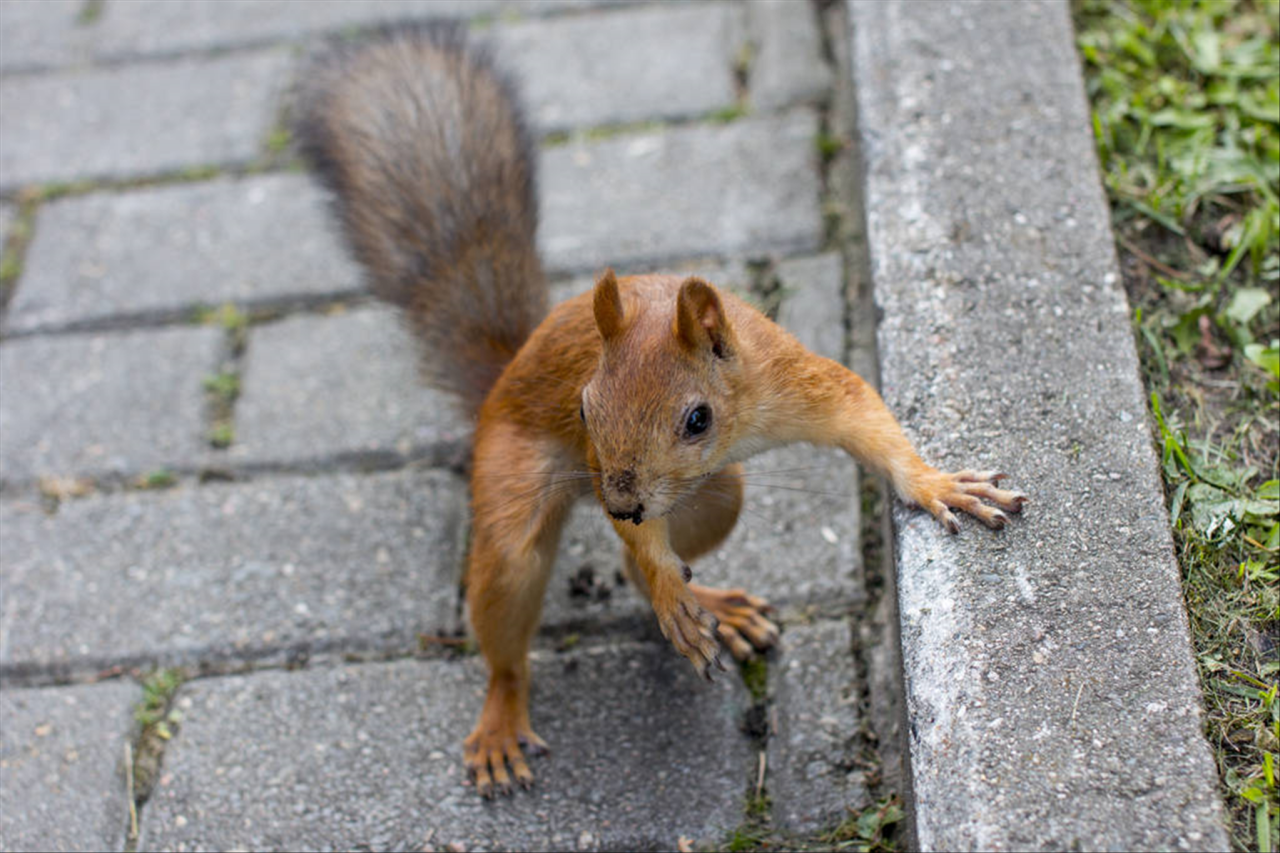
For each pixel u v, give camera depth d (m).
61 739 1.04
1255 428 1.00
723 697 1.03
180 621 1.07
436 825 1.00
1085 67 1.14
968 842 0.88
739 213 1.19
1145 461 0.96
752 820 0.99
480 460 1.02
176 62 1.32
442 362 1.09
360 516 1.10
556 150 1.24
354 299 1.19
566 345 1.00
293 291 1.19
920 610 0.94
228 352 1.17
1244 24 1.15
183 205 1.24
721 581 1.06
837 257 1.16
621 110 1.25
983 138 1.07
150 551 1.10
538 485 1.01
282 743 1.03
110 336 1.18
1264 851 0.88
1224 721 0.91
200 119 1.28
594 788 1.01
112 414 1.15
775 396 0.96
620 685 1.04
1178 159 1.09
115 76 1.31
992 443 0.97
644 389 0.94
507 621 1.01
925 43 1.11
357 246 1.12
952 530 0.95
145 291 1.20
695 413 0.94
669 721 1.02
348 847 1.00
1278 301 1.04
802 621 1.04
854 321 1.13
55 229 1.23
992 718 0.91
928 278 1.02
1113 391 0.98
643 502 0.93
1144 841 0.88
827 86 1.24
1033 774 0.89
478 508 1.01
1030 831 0.88
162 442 1.14
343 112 1.14
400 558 1.09
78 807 1.02
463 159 1.11
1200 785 0.88
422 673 1.05
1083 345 0.99
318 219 1.22
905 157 1.07
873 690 1.02
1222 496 0.97
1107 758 0.89
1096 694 0.91
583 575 1.07
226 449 1.13
